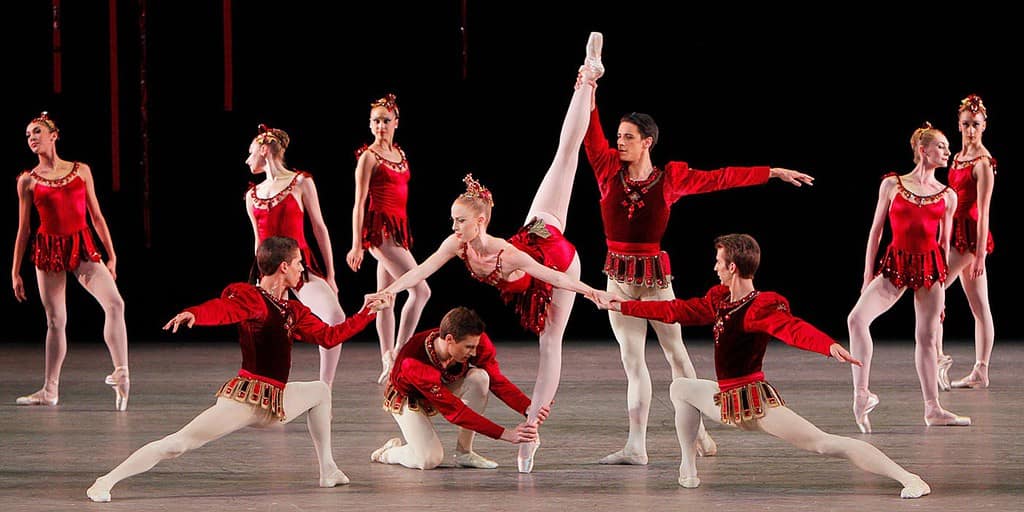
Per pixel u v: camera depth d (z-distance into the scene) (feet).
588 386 57.77
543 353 39.68
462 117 81.87
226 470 39.09
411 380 37.99
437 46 81.76
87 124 82.64
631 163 40.93
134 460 34.68
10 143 81.76
